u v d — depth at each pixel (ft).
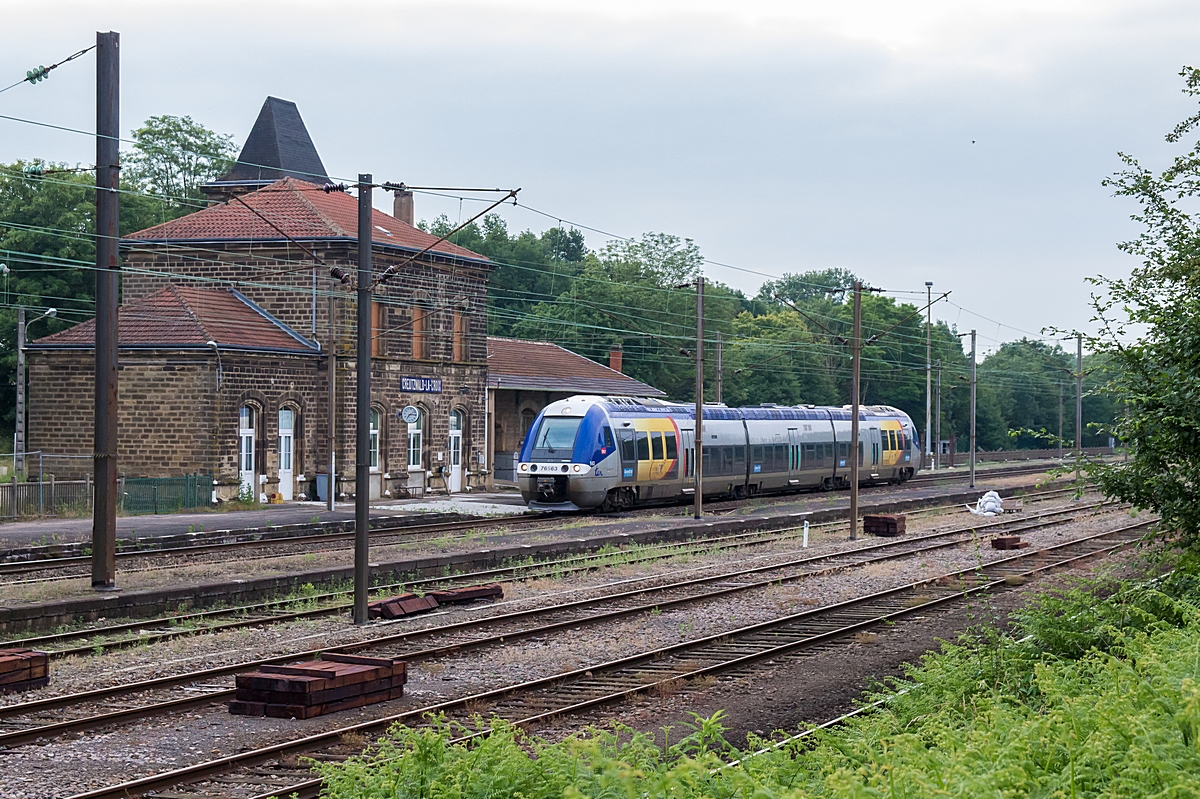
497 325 375.45
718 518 148.05
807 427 200.13
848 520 161.79
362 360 79.77
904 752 31.99
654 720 52.42
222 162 293.23
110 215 87.20
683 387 336.08
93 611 77.00
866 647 70.08
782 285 596.29
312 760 37.83
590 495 153.28
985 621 76.54
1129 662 42.60
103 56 87.76
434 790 33.01
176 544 115.03
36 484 132.46
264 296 173.78
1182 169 71.77
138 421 157.69
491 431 203.72
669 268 369.30
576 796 25.90
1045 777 27.63
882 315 391.65
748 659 65.67
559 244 452.76
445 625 75.77
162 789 41.78
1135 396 57.52
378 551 109.29
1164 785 25.23
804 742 44.39
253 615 80.59
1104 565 97.19
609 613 80.64
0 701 54.08
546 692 58.03
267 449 161.99
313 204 177.47
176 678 58.70
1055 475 60.54
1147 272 69.82
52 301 220.64
